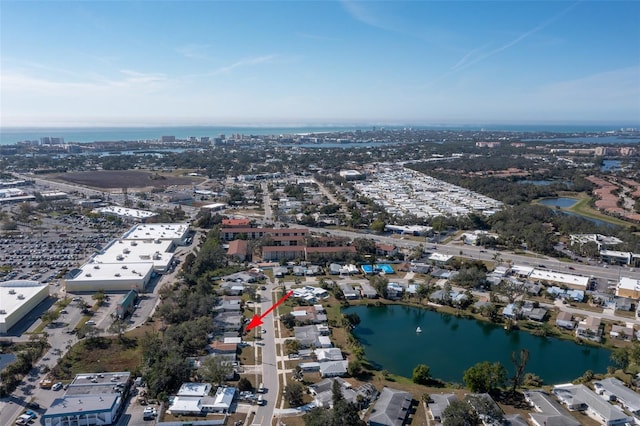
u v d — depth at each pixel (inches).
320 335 4158.5
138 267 5629.9
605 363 3959.2
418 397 3262.8
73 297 4960.6
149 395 3203.7
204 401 3080.7
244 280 5615.2
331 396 3144.7
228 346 3873.0
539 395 3223.4
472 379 3314.5
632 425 2999.5
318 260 6338.6
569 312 4889.3
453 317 4904.0
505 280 5629.9
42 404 3075.8
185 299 4628.4
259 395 3216.0
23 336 4040.4
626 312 4896.7
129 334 4104.3
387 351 4121.6
